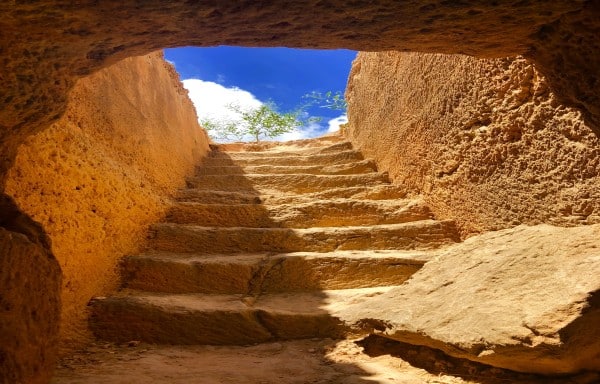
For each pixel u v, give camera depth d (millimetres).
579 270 1956
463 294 2293
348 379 2168
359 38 1644
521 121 2955
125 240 3564
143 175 4422
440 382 2123
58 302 1675
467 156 3643
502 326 1906
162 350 2674
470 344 1969
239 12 1396
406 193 4887
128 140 4246
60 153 2820
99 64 1657
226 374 2248
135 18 1365
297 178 5652
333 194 5051
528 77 2877
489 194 3348
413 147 4699
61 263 2631
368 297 3189
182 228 4027
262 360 2508
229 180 5770
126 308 2875
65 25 1335
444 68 4004
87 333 2742
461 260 2607
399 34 1606
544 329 1755
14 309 1429
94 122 3656
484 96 3375
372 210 4504
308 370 2324
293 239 4023
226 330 2836
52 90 1640
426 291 2555
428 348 2381
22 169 2408
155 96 5105
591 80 1583
